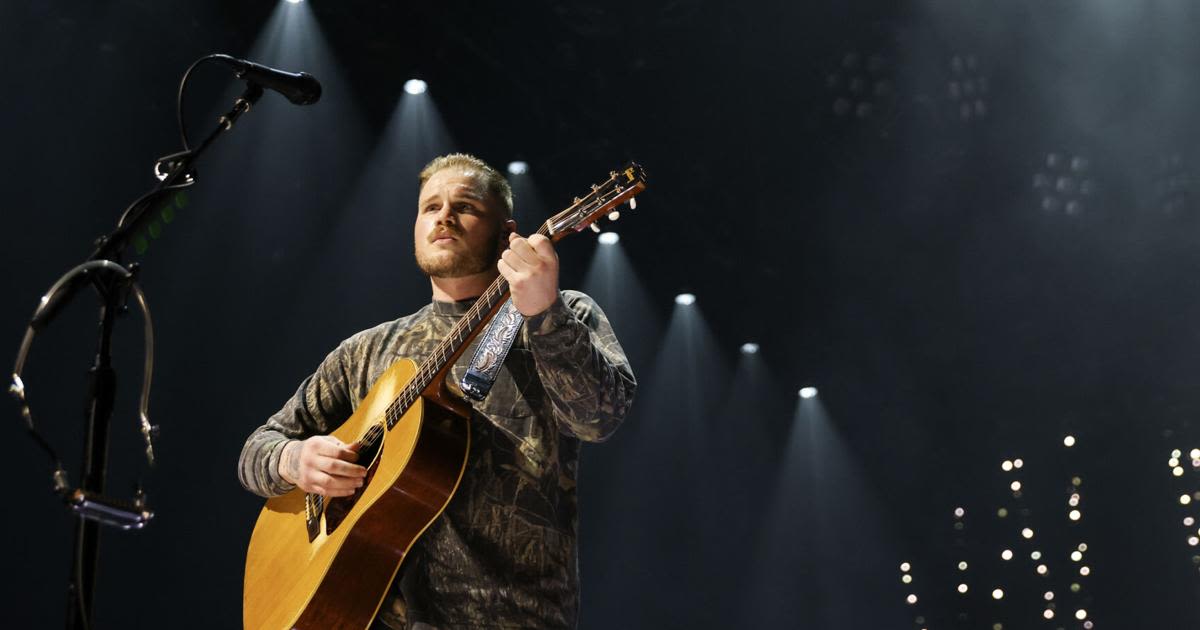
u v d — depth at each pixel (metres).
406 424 3.23
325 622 3.16
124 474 11.35
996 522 15.50
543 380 3.04
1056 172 13.20
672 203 14.16
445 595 3.12
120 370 11.44
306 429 3.74
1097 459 14.88
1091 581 14.61
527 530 3.17
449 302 3.59
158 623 11.45
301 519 3.56
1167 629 14.08
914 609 15.89
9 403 10.52
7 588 10.33
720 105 12.97
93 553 2.79
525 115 12.89
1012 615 15.09
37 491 10.55
